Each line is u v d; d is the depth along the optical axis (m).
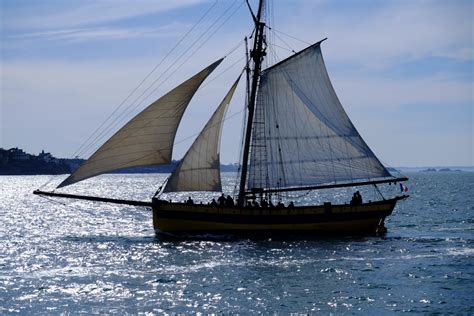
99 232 78.69
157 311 37.38
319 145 66.56
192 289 42.50
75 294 41.34
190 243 62.00
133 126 60.19
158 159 61.12
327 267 49.50
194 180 62.97
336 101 66.62
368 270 48.38
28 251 59.84
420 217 96.44
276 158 66.38
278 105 66.56
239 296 40.69
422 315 36.66
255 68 65.94
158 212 64.31
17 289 42.78
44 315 36.66
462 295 40.75
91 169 59.69
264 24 65.94
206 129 62.56
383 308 38.06
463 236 68.44
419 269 48.69
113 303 39.16
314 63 67.00
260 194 66.12
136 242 64.94
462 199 145.25
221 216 63.62
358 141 66.44
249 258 53.41
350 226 65.88
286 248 58.59
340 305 38.56
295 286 43.31
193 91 61.41
